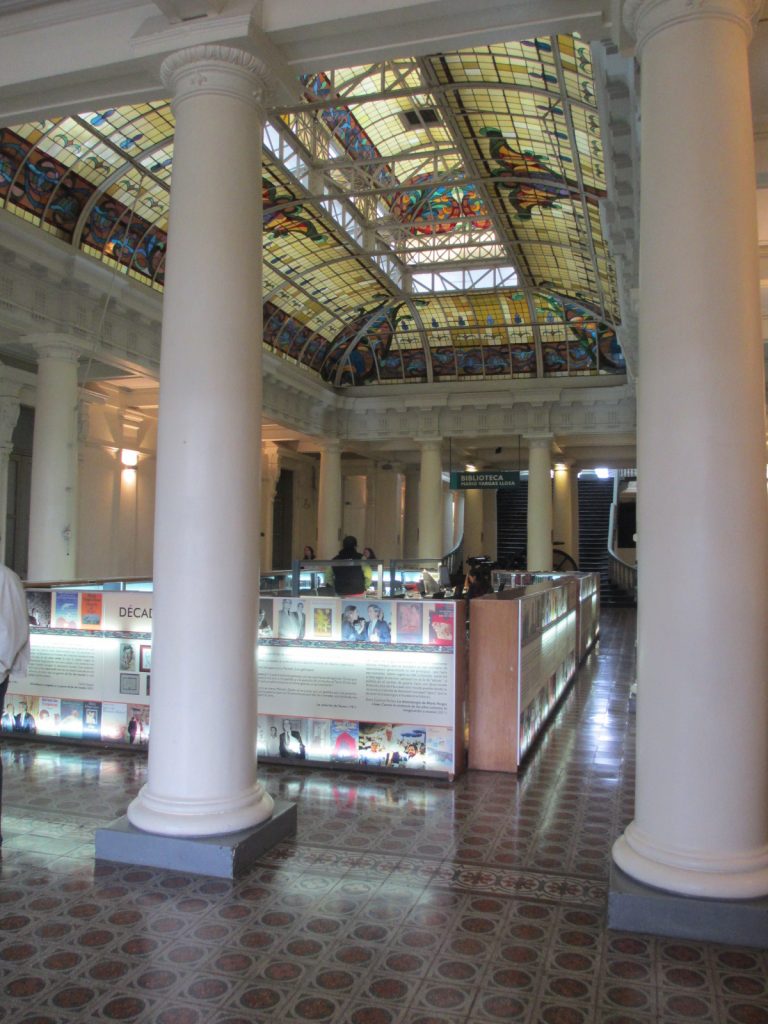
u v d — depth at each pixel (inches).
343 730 244.8
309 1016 115.7
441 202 563.2
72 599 270.5
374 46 182.2
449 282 693.9
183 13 177.0
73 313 446.0
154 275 517.7
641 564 154.9
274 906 150.5
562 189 488.1
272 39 180.7
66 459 437.4
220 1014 116.0
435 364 807.1
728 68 150.3
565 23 172.4
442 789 227.6
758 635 144.7
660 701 148.3
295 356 754.8
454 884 161.8
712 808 142.7
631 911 142.2
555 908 151.4
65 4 190.9
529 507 775.1
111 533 661.9
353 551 453.4
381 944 136.7
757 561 145.4
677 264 149.1
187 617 173.8
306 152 454.6
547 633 316.2
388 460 1037.2
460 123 441.7
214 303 176.6
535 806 213.2
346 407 816.9
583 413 770.8
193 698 173.0
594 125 391.9
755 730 143.9
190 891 156.7
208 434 175.2
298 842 183.9
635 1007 118.8
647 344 153.7
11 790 219.3
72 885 158.9
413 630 240.1
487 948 135.9
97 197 441.4
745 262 148.5
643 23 156.2
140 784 225.0
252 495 181.0
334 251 607.5
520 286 681.0
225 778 174.1
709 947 137.1
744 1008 118.9
